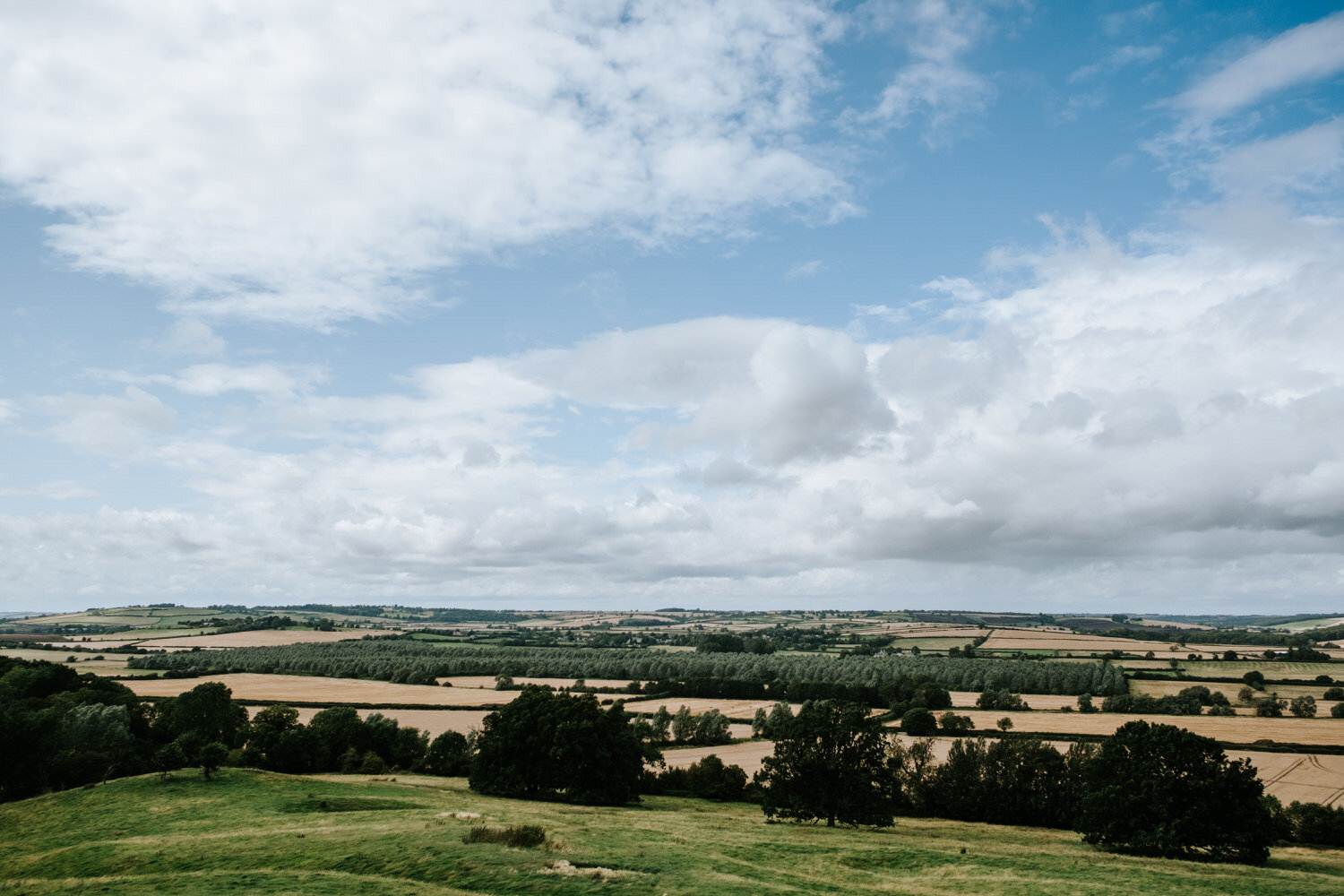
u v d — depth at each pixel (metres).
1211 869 50.09
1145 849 57.16
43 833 50.31
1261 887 43.06
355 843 42.31
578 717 77.81
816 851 49.38
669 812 70.88
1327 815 67.75
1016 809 74.44
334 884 35.38
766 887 37.28
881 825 68.12
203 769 68.75
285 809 55.19
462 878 36.16
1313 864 57.09
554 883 35.50
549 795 77.88
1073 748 76.25
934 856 49.25
